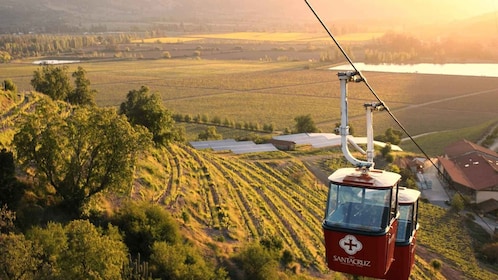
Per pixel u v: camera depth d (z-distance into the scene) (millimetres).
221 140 132500
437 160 125062
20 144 47438
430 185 109000
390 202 18750
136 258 47625
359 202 19031
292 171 105812
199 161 86812
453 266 71438
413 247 22781
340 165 114375
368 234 18422
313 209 83500
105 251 35719
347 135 20031
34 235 36000
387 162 118500
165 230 52125
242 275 51719
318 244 67125
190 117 180500
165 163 77438
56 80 99250
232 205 70562
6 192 44031
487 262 74812
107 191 50406
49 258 33094
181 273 45844
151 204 55500
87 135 49344
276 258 57031
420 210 92312
